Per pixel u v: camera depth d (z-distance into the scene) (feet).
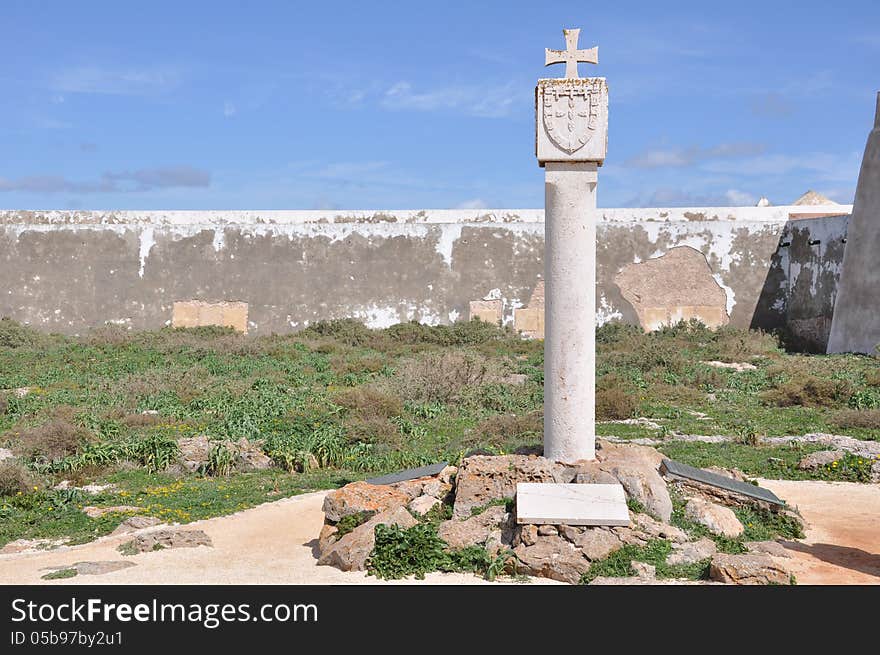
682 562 25.20
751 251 102.99
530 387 63.77
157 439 43.09
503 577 24.90
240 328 106.01
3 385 65.72
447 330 98.84
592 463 28.55
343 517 28.68
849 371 68.74
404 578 25.04
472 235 105.29
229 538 30.19
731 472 35.40
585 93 28.22
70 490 35.86
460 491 28.50
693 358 79.87
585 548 25.04
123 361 77.82
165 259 106.32
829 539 29.40
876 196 84.69
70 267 106.42
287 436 46.75
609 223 104.27
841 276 88.94
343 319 104.78
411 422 52.16
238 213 123.65
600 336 95.61
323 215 123.54
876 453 42.29
